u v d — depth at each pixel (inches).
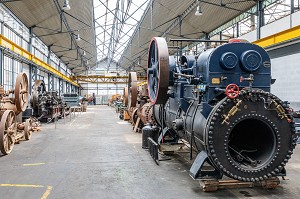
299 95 352.5
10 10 528.7
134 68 1529.3
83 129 464.4
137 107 438.3
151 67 215.3
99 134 400.8
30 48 666.8
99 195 150.2
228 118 136.2
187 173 192.5
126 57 1376.7
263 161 144.4
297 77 355.3
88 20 798.5
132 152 266.2
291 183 169.0
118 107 888.9
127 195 150.0
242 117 137.6
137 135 391.2
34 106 488.1
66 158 239.9
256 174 140.6
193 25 661.3
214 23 617.0
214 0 511.2
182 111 194.4
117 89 1940.2
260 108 138.9
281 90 388.2
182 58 212.1
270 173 142.1
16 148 287.4
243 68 156.7
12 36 548.1
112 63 1812.3
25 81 328.2
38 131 430.9
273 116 140.1
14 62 584.7
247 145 166.6
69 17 689.0
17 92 296.0
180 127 187.0
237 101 136.9
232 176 138.3
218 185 152.3
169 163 220.8
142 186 164.9
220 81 155.5
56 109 600.1
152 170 200.4
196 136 163.0
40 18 618.2
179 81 199.0
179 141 262.5
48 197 147.6
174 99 215.6
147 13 700.0
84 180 176.7
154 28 723.4
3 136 242.8
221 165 137.5
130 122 576.4
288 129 141.9
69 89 1485.0
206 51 177.2
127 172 195.2
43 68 762.2
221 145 137.6
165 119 250.4
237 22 553.9
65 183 170.6
